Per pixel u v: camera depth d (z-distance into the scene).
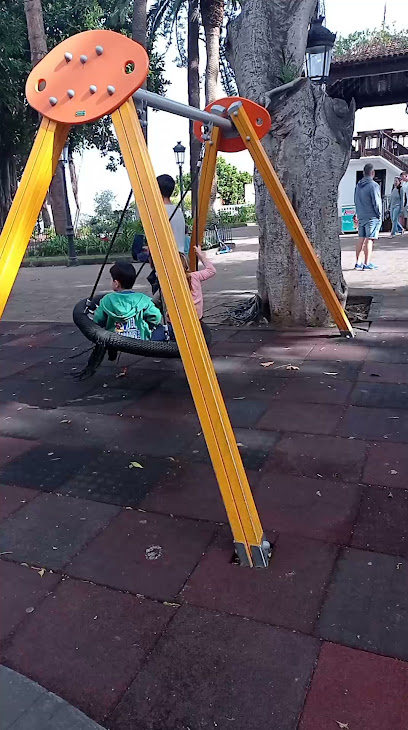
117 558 2.45
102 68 2.40
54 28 20.42
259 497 2.86
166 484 3.06
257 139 4.49
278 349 5.49
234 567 2.33
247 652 1.89
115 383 4.87
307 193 5.79
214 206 26.28
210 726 1.65
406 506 2.69
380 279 8.97
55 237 20.09
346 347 5.39
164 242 2.32
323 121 5.68
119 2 19.61
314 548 2.42
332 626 1.98
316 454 3.28
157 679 1.82
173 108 3.36
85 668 1.88
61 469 3.31
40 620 2.10
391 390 4.21
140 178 2.35
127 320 4.48
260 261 6.48
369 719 1.63
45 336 6.79
